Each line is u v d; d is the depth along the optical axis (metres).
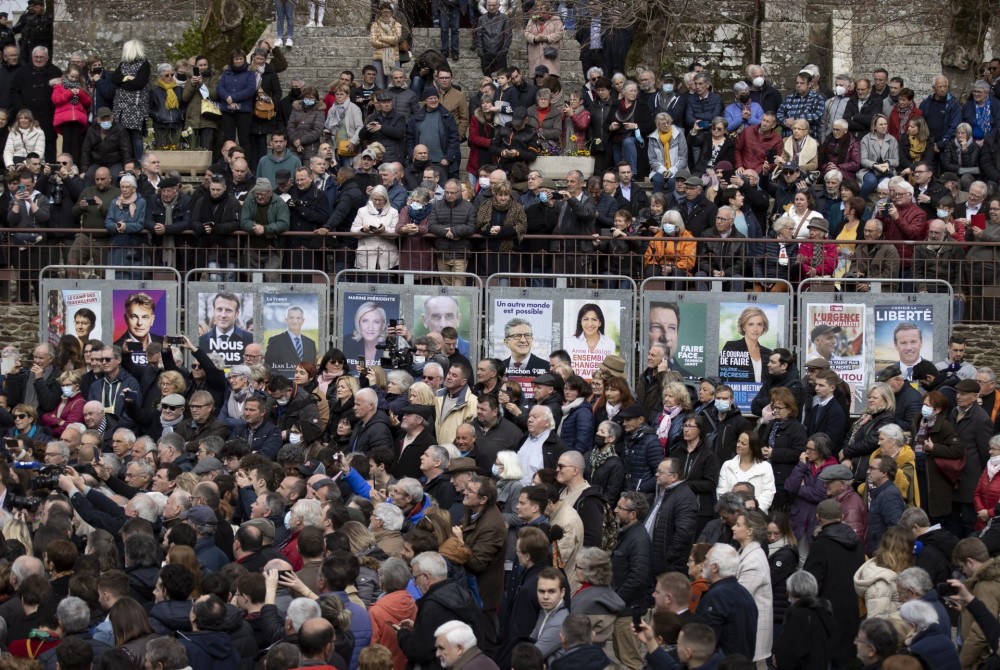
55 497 18.06
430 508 17.59
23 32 42.06
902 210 28.94
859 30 42.97
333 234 27.89
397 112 33.06
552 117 33.53
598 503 19.08
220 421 23.19
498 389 23.61
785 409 22.61
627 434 22.22
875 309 27.06
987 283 28.27
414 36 39.38
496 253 27.86
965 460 22.83
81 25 41.91
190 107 34.38
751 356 26.91
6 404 25.16
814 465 21.42
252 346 24.92
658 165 33.38
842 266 28.14
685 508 19.89
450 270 27.94
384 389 23.75
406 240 28.05
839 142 33.19
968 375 25.31
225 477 19.53
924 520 18.61
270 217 28.05
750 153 33.16
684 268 27.89
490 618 17.69
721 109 34.44
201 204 28.05
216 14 39.53
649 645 14.19
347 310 27.05
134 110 33.97
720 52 42.59
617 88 34.34
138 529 16.77
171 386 24.20
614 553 18.47
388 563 16.08
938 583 17.61
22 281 29.03
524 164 31.06
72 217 29.94
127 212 28.09
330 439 23.23
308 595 15.20
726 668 13.15
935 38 42.94
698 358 27.00
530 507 18.11
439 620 15.20
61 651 13.41
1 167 34.41
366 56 38.62
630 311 27.02
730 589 15.88
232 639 14.66
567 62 38.75
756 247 28.08
